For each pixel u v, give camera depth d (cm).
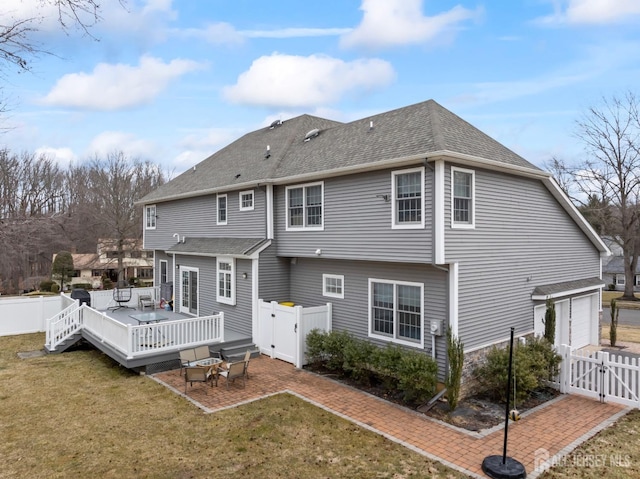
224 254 1620
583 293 1653
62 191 4222
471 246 1157
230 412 992
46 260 4588
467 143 1195
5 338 1883
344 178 1327
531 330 1390
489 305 1219
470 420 969
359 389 1161
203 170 2216
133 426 915
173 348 1350
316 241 1426
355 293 1364
